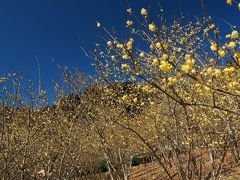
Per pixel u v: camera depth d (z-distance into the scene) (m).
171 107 5.30
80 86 8.00
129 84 6.77
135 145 10.15
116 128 8.77
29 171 6.92
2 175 5.83
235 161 8.53
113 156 8.79
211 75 2.86
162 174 9.72
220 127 6.34
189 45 4.89
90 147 9.56
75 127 8.07
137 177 10.32
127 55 2.99
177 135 5.27
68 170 7.71
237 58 2.86
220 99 5.49
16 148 6.84
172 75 4.08
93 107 7.98
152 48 3.33
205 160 8.27
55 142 7.70
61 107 8.41
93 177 9.94
